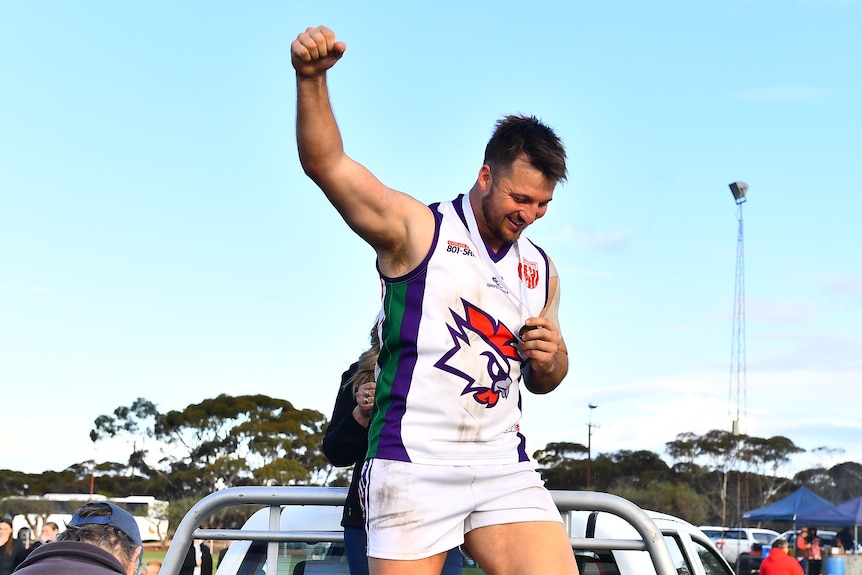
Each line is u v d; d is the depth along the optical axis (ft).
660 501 198.70
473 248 7.63
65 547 8.68
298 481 176.65
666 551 8.92
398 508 7.42
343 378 10.03
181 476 179.93
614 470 213.25
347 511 8.93
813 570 83.10
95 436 187.83
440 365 7.48
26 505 171.53
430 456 7.49
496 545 7.62
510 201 7.53
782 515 96.07
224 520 90.17
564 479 209.67
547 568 7.45
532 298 8.00
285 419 183.52
